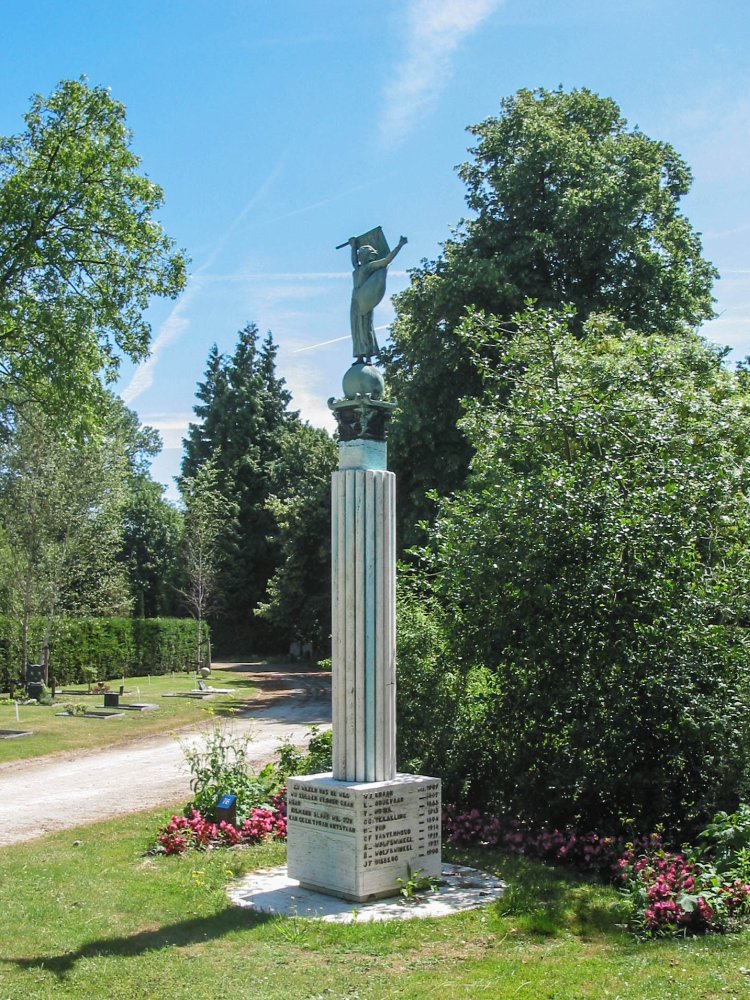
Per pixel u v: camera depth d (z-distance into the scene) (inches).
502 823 416.2
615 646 391.5
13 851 419.8
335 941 280.2
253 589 2436.0
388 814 329.4
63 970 260.1
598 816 403.9
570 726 409.1
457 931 288.4
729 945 264.7
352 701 339.3
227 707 1198.3
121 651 1733.5
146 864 382.0
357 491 342.6
